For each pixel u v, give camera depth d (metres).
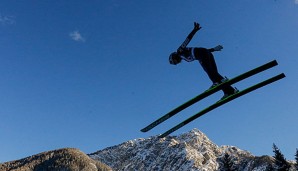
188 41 9.37
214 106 10.61
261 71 9.66
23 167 192.75
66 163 192.00
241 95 10.27
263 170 192.50
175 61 9.62
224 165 72.56
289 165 58.88
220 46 9.45
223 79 9.35
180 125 11.89
